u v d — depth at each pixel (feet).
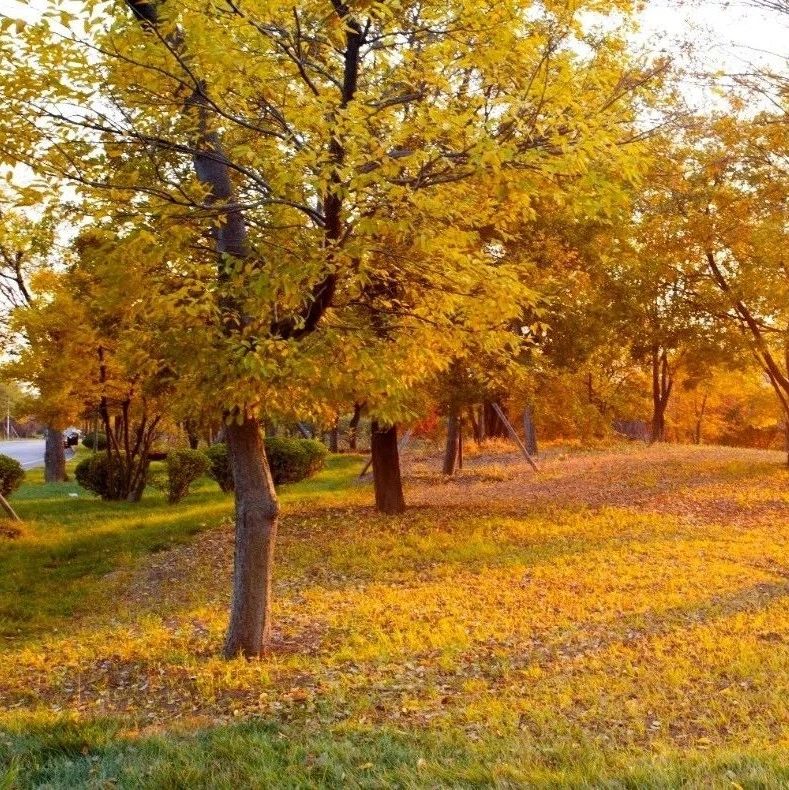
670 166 53.67
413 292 24.53
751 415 120.26
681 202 55.52
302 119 20.12
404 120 21.75
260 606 25.91
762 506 52.70
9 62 19.77
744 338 58.23
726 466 67.97
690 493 57.67
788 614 28.25
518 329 46.78
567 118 21.11
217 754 16.19
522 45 20.98
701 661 23.26
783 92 36.52
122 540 48.96
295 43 21.16
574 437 121.19
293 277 20.03
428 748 16.42
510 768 14.37
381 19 20.03
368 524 49.14
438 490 67.46
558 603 31.50
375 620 30.01
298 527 49.26
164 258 22.59
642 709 19.21
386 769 14.87
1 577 41.29
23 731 18.35
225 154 24.31
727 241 56.29
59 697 22.91
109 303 22.95
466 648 25.70
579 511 52.70
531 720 18.65
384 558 41.34
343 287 24.13
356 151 18.93
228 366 21.17
